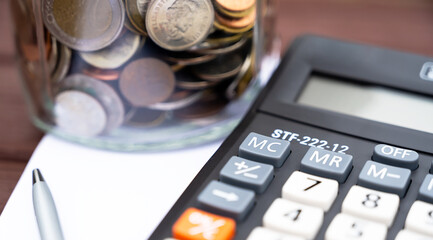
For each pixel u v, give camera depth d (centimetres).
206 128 46
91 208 42
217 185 40
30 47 45
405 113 45
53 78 44
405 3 61
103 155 45
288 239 38
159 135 46
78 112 45
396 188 40
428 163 42
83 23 42
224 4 42
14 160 46
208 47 43
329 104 46
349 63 47
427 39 56
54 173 44
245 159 41
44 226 40
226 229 38
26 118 49
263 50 48
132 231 41
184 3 42
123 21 42
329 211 40
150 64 43
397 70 47
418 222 39
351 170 42
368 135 43
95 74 44
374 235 38
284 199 40
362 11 60
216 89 45
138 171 44
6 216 42
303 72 47
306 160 41
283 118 44
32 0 43
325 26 58
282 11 60
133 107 45
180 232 38
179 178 44
